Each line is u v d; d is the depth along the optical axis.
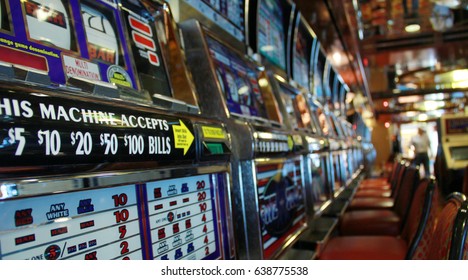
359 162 7.22
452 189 5.75
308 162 2.38
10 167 0.56
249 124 1.43
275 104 2.14
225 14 2.09
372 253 2.28
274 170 1.79
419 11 5.79
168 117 0.94
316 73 4.73
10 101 0.56
